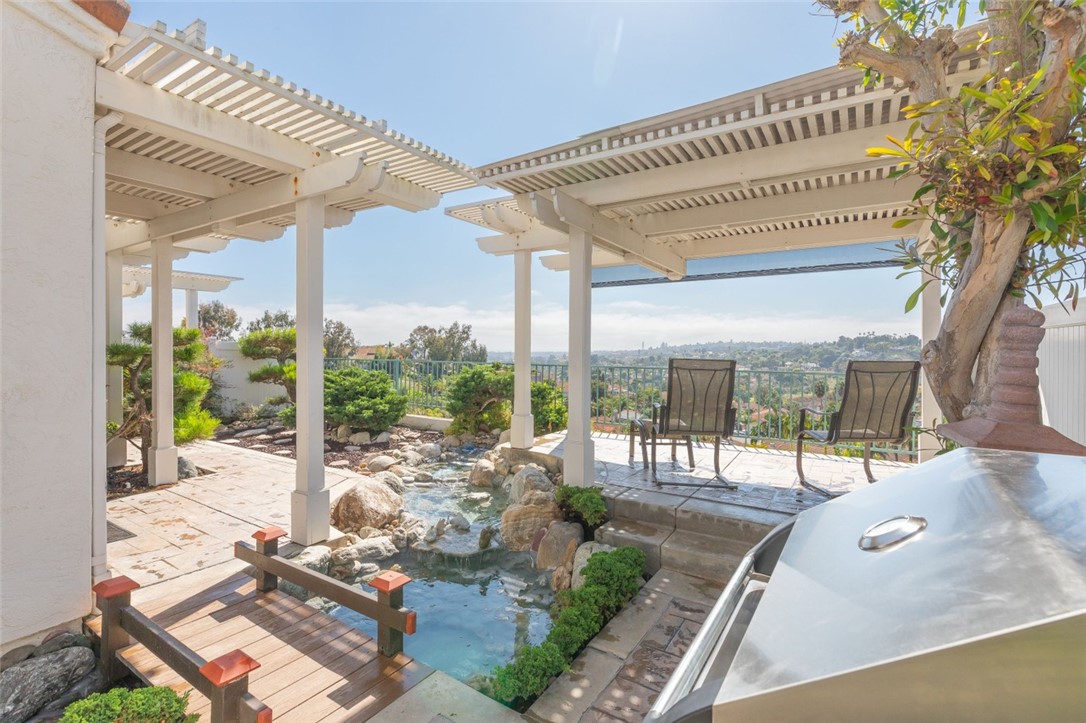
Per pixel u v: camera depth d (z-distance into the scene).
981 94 1.29
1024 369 1.36
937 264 1.83
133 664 2.24
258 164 3.47
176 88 2.83
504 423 8.17
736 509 3.83
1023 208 1.36
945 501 0.82
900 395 3.84
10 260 2.25
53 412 2.40
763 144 3.40
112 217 4.77
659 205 4.97
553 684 2.31
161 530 3.82
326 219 4.68
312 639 2.52
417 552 4.18
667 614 2.90
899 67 1.63
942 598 0.57
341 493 4.84
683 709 0.61
